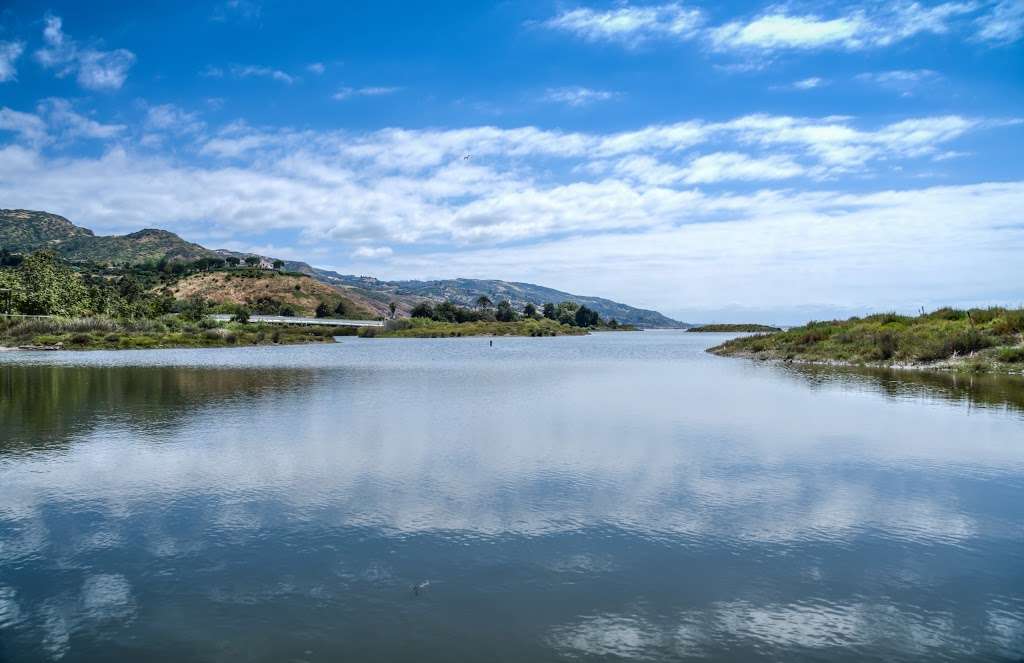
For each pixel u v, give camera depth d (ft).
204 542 35.04
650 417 76.07
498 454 55.67
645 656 23.81
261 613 27.12
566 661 23.41
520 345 356.59
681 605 27.81
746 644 24.72
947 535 36.01
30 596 28.89
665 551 33.73
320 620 26.48
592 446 59.06
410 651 24.07
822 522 38.19
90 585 29.94
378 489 44.75
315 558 32.78
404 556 33.01
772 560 32.60
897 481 46.80
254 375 138.41
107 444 59.77
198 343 319.06
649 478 47.73
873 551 33.76
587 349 295.48
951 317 174.70
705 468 50.72
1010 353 125.29
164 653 24.13
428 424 71.20
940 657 23.84
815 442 60.54
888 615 26.96
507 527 37.27
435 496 43.16
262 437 63.31
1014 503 41.57
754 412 79.36
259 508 40.65
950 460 52.95
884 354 147.74
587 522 38.11
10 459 53.62
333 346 335.26
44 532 36.70
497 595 28.71
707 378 126.93
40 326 302.25
